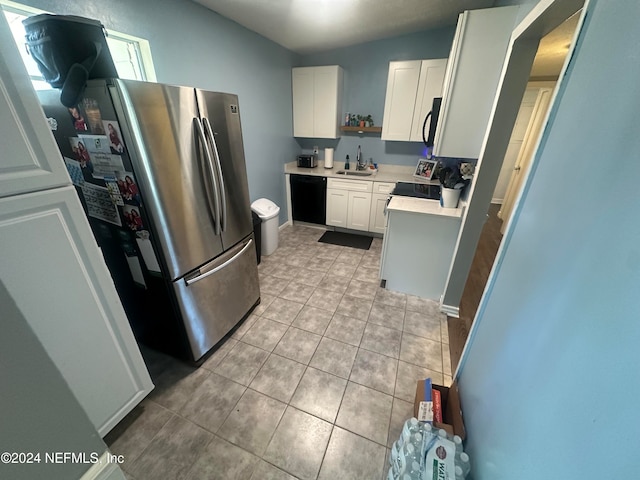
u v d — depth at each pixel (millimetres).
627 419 391
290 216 4078
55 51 1043
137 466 1214
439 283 2326
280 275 2760
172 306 1511
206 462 1231
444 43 2967
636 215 417
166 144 1271
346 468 1212
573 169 639
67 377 1055
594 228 526
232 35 2479
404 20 2557
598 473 432
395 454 1100
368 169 3797
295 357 1788
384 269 2449
